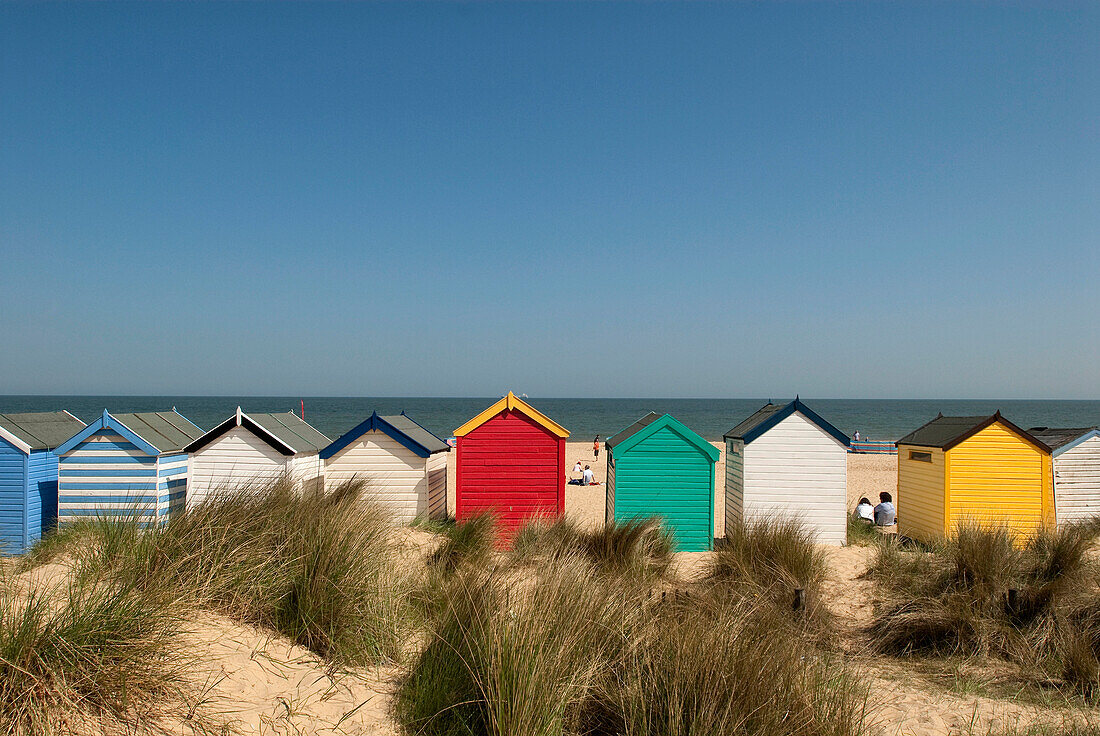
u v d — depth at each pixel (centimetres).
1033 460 1307
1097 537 1159
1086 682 637
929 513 1359
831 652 719
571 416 11200
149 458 1145
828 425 1266
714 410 14775
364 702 474
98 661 394
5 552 1015
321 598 551
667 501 1239
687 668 471
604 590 608
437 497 1372
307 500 721
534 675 438
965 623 740
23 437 1107
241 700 437
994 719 573
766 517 1098
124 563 569
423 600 666
